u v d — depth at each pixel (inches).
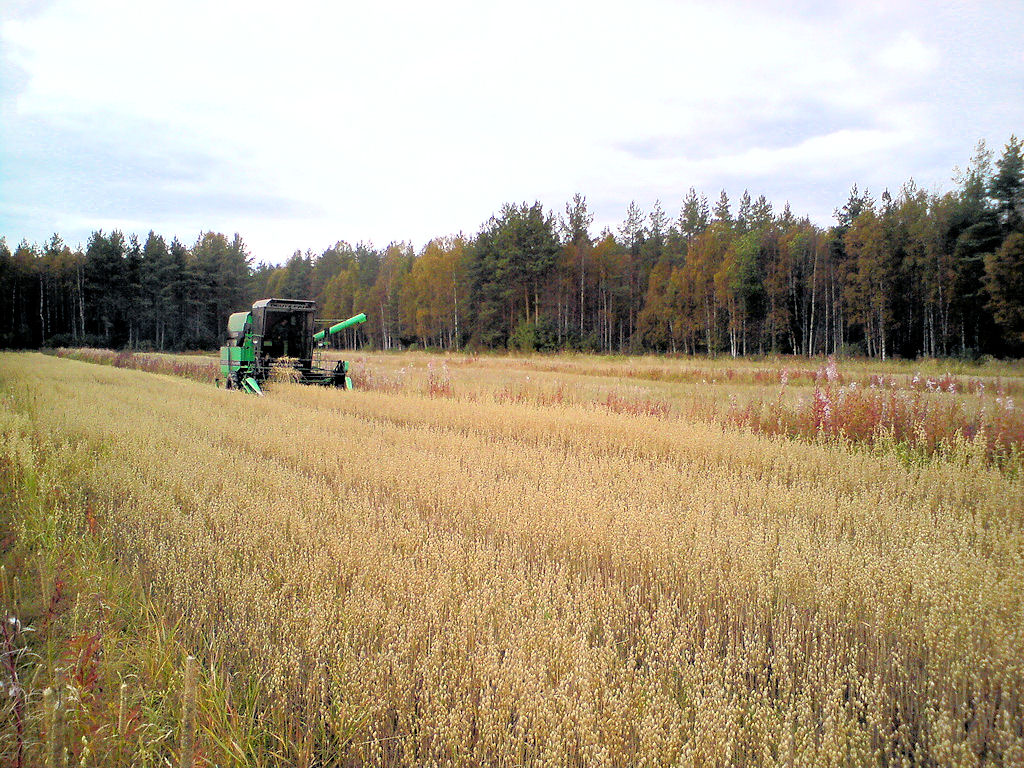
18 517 246.4
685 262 2440.9
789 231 2176.4
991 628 164.7
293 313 856.9
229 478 298.0
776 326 2028.8
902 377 943.0
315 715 140.7
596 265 2443.4
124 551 223.3
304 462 353.1
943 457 361.4
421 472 315.3
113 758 122.3
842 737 127.2
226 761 122.8
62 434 398.0
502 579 195.2
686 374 1058.7
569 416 499.2
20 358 1659.7
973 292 1651.1
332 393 682.8
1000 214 1669.5
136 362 1483.8
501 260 2325.3
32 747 118.3
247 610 181.5
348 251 4554.6
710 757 123.3
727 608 184.5
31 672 148.9
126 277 2920.8
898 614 178.4
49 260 3036.4
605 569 214.7
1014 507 271.6
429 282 2731.3
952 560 199.9
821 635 170.1
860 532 246.7
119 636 165.6
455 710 134.3
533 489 287.1
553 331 2303.2
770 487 299.9
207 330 2997.0
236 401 603.5
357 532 225.6
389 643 162.6
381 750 131.5
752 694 142.4
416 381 845.8
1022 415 418.3
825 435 445.7
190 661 99.3
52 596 169.5
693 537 236.7
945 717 134.1
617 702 133.4
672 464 359.6
